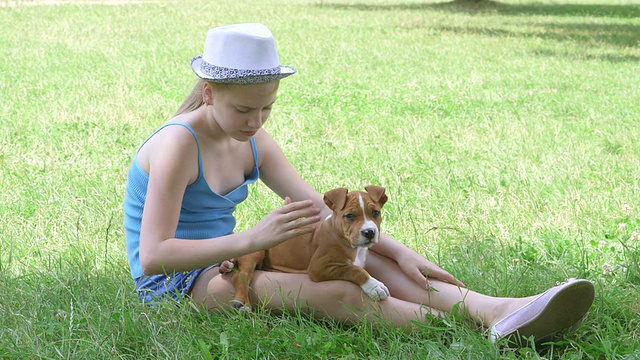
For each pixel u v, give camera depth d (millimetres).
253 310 4266
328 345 3873
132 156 7930
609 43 18719
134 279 4441
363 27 20969
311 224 4148
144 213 4086
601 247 5434
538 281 4781
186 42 17156
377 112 10586
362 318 4078
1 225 5961
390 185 7039
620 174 7449
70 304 4270
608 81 13508
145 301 4332
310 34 19172
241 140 4074
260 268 4398
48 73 12867
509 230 5863
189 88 11867
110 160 7824
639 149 8500
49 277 4758
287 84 12594
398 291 4309
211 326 4125
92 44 16297
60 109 10117
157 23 20469
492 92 12195
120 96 11148
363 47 17156
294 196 4602
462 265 4992
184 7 24938
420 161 7906
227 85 3902
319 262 4121
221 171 4363
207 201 4312
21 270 5012
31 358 3783
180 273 4344
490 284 4695
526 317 3875
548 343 3955
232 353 3877
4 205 6418
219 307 4250
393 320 4078
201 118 4234
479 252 5215
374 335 4117
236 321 4078
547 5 29734
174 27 19781
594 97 11883
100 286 4570
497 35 19938
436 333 4012
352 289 4086
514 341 3938
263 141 4602
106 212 6164
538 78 13672
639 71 14688
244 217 6094
